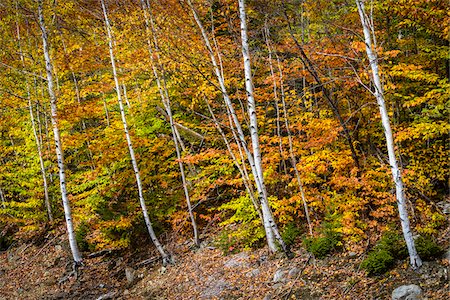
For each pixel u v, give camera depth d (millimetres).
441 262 7074
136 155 12828
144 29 12273
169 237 12734
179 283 10102
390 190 9711
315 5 11148
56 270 12938
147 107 14102
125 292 10695
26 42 16281
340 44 10383
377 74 7395
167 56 11055
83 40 15625
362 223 8703
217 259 10633
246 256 10156
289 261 9094
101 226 12148
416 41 10188
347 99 10703
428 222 8469
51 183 16375
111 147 13023
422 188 9266
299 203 10266
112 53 12531
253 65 12383
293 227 10203
